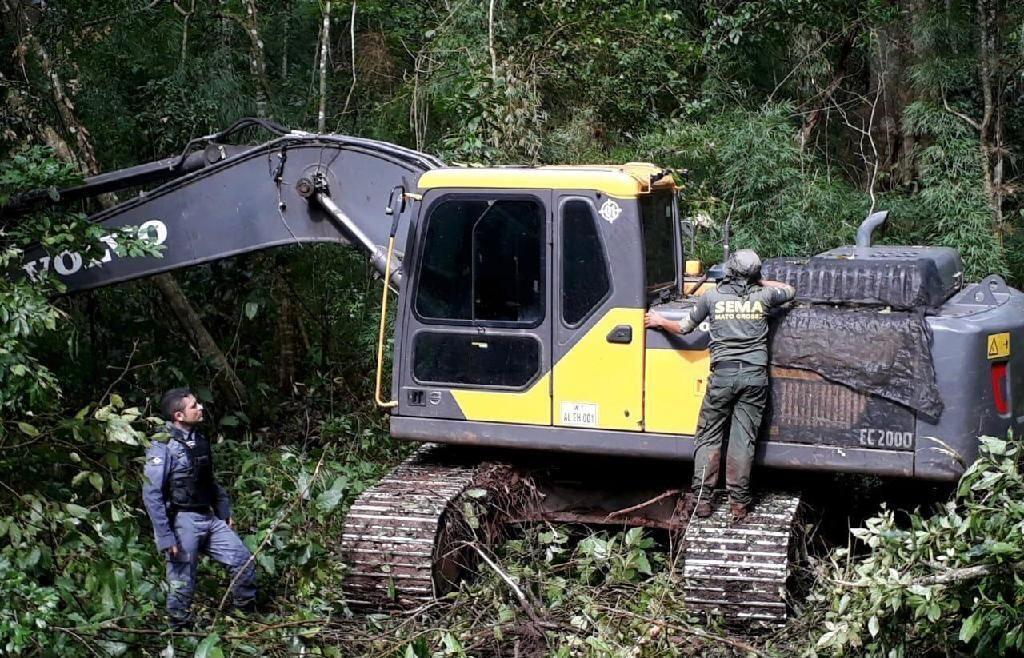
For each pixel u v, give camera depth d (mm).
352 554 5848
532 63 11227
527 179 6211
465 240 6340
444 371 6414
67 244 6840
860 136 16328
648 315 6070
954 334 5746
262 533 5953
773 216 11547
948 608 4941
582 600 5656
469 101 10461
